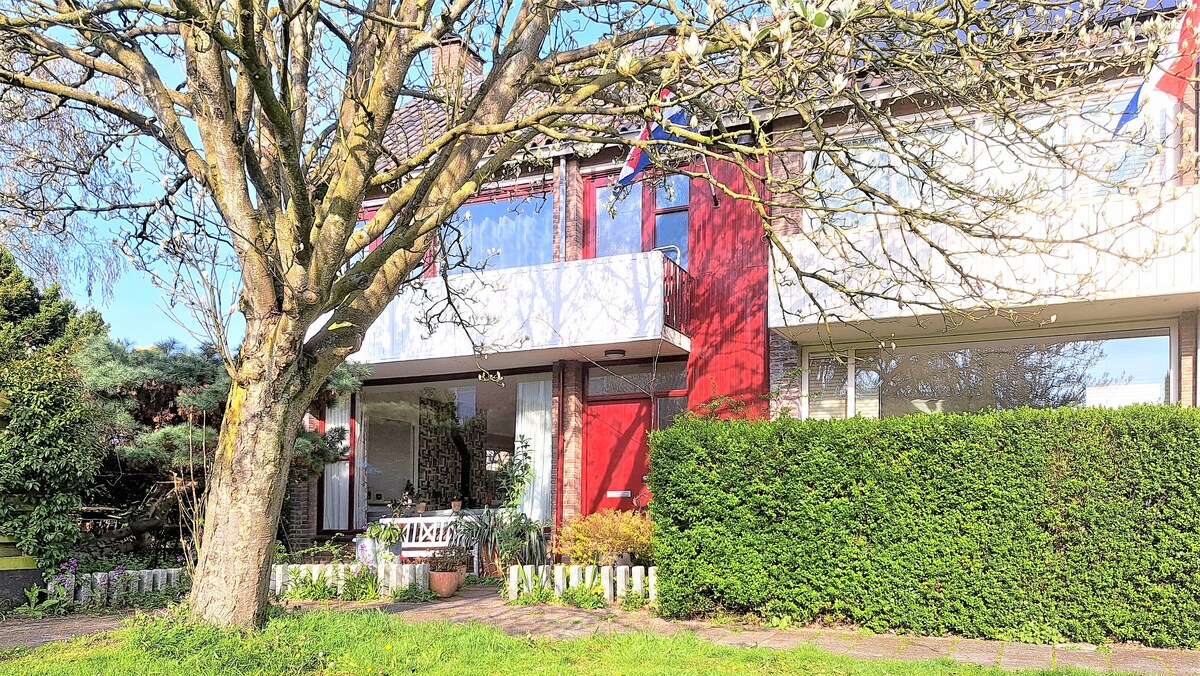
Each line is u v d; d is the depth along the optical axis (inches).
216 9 232.7
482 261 590.6
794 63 238.4
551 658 277.3
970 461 340.8
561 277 516.1
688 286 528.7
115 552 498.0
